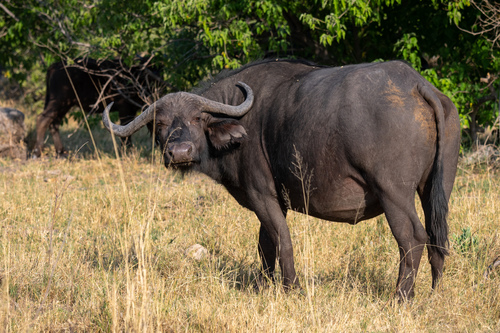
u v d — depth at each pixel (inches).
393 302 631.2
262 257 795.4
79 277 765.9
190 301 688.4
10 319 594.9
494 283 700.0
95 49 1702.8
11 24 1971.0
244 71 794.8
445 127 634.8
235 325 597.0
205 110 734.5
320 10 1438.2
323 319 619.5
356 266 811.4
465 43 1486.2
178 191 1266.0
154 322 597.3
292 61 775.7
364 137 611.2
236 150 756.0
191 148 693.9
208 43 1558.8
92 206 1157.7
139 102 1900.8
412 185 614.2
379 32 1560.0
